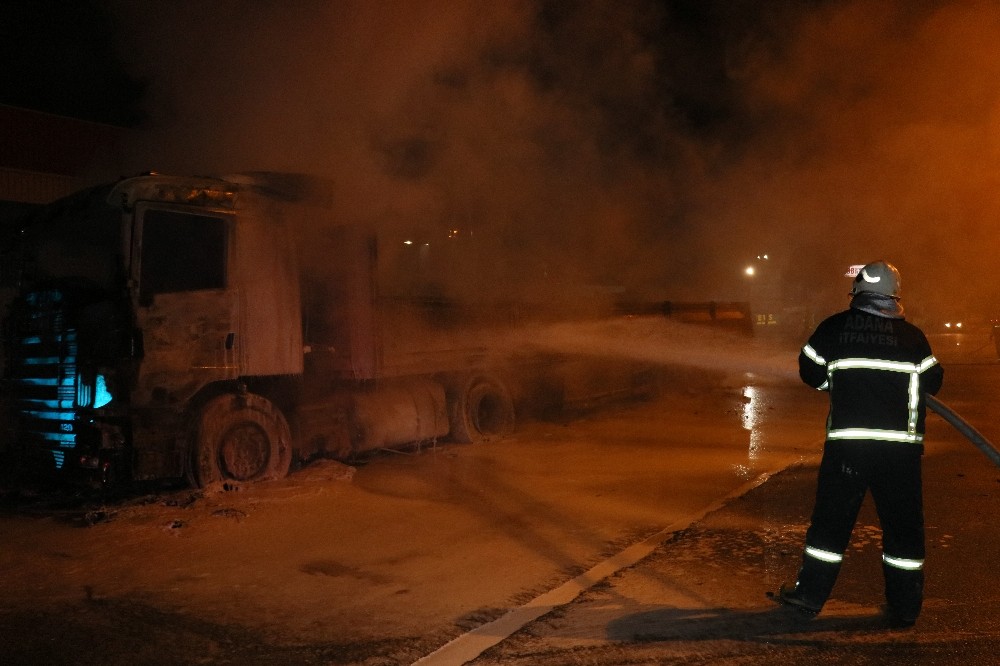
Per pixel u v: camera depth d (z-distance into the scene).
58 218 7.11
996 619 3.99
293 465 7.91
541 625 3.99
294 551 5.32
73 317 6.78
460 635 3.91
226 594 4.54
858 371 3.96
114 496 6.89
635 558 5.06
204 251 6.95
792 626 3.93
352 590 4.58
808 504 6.45
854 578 4.63
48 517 6.23
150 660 3.68
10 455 7.44
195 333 6.83
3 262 7.69
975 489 6.90
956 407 12.62
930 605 4.19
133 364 6.48
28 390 7.24
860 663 3.52
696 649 3.67
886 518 3.96
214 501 6.52
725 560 4.99
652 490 7.06
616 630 3.90
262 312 7.29
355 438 8.38
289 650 3.77
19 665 3.64
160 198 6.64
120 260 6.52
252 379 7.48
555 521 6.04
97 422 6.50
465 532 5.76
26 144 11.96
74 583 4.73
